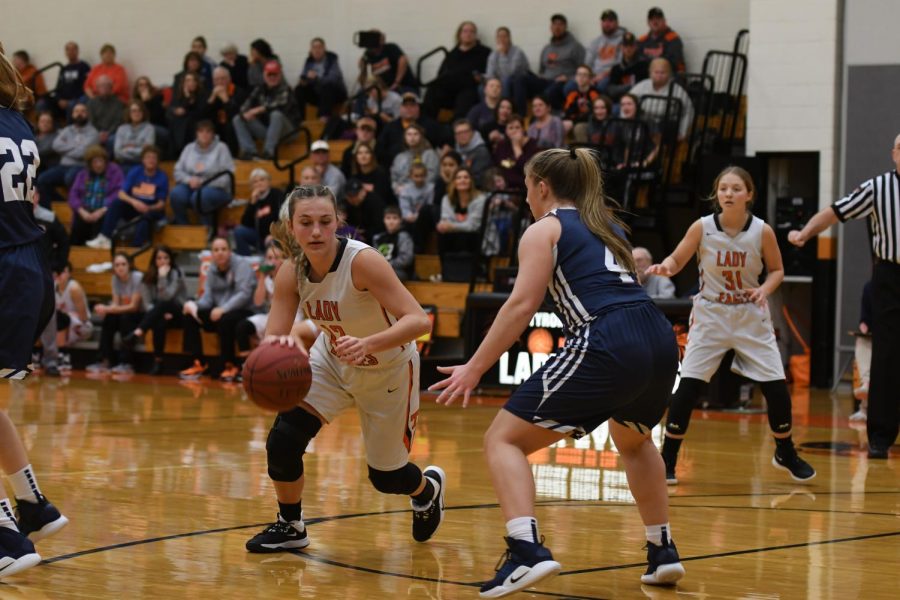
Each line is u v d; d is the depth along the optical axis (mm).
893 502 7785
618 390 4922
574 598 5051
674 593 5156
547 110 18812
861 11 17469
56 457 9320
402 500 7492
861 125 17516
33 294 5324
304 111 23281
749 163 17625
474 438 11125
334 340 5824
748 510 7426
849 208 9781
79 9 26562
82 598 4938
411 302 5523
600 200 5301
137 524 6598
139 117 22703
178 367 18766
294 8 24484
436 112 21594
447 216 18062
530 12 22125
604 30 20562
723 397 14617
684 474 9109
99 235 21484
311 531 6473
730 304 8688
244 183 22203
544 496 7879
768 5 18172
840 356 17781
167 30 25672
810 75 17938
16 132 5469
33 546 5164
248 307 17844
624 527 6750
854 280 17609
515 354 15484
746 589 5238
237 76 23734
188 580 5293
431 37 23172
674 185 18078
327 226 5504
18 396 14695
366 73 22188
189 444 10281
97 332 20547
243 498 7504
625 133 18141
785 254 18156
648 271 8852
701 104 19000
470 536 6422
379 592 5141
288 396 5059
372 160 19172
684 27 20766
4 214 5324
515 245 17734
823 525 6891
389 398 5871
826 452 10570
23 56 26344
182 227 21078
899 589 5270
